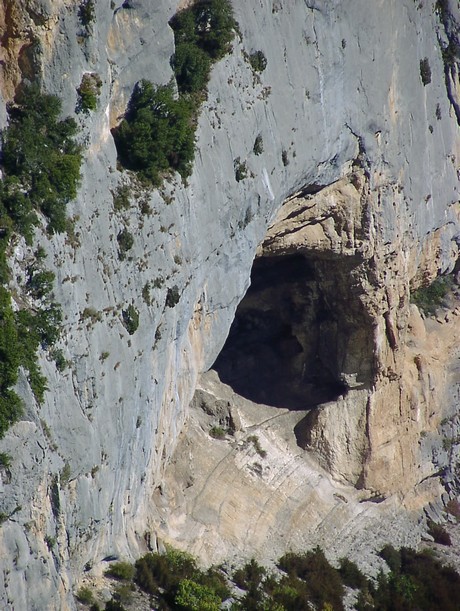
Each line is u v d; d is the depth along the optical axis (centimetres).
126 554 9444
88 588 8938
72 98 8038
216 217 9619
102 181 8344
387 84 12175
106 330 8400
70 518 8175
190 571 10050
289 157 10544
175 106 8938
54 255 7781
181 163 9112
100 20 8106
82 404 8188
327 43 10994
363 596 11969
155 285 8944
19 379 7375
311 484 12794
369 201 12181
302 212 11575
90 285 8169
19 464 7381
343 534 12769
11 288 7462
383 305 12962
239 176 9831
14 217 7550
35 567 7694
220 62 9575
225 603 10094
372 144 11975
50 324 7738
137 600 9188
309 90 10756
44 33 7744
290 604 10725
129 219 8581
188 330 9944
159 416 9638
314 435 13100
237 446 12238
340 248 12244
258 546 11544
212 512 11262
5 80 7831
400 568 12850
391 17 12156
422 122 13175
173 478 10925
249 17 9888
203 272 9731
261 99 10069
